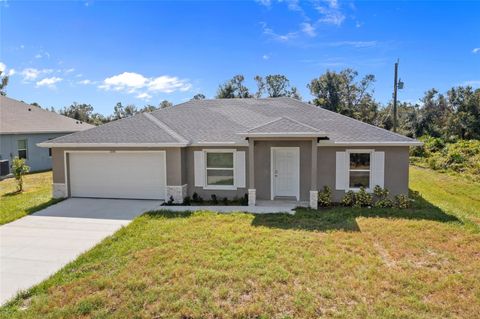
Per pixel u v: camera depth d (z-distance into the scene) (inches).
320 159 542.6
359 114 2134.6
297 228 386.6
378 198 525.0
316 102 2145.7
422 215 449.1
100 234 383.9
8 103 1074.1
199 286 240.4
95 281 253.4
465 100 2412.6
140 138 560.1
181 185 553.6
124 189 580.7
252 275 256.1
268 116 644.1
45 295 238.5
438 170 949.2
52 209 506.9
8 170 880.9
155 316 205.8
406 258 295.0
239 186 567.2
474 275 258.5
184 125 631.8
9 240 365.7
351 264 277.9
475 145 1176.2
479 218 434.0
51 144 570.9
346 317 200.1
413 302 217.5
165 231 379.2
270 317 202.1
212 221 420.8
